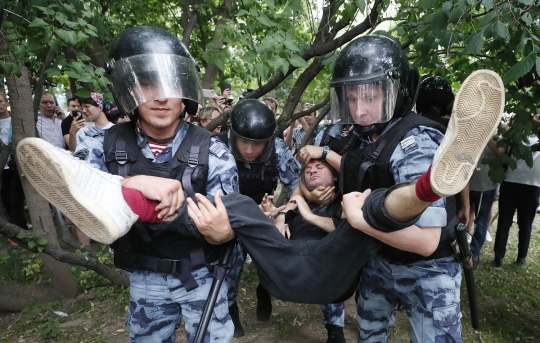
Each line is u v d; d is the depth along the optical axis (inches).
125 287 141.2
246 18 100.6
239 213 59.7
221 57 98.3
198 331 57.7
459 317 67.4
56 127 184.7
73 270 142.2
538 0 64.8
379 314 74.7
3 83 120.3
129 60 58.3
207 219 56.2
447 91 97.8
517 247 186.4
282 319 125.0
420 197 41.9
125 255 64.1
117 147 61.5
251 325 122.0
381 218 45.8
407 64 65.4
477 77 39.0
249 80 177.8
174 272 63.9
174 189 55.5
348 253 55.6
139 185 54.6
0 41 86.5
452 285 67.3
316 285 58.7
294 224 84.9
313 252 58.9
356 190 66.4
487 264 167.2
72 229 165.3
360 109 62.5
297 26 135.4
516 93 95.6
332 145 84.8
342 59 64.2
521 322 125.3
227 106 180.5
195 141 63.2
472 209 157.6
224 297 68.4
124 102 60.1
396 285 70.0
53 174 43.8
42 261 147.3
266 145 95.0
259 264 60.8
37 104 122.4
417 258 66.4
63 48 107.7
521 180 152.8
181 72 59.6
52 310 129.3
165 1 214.8
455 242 67.8
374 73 60.9
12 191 175.0
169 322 69.0
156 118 59.2
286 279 59.7
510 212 158.7
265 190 104.9
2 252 166.6
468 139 39.7
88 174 49.6
